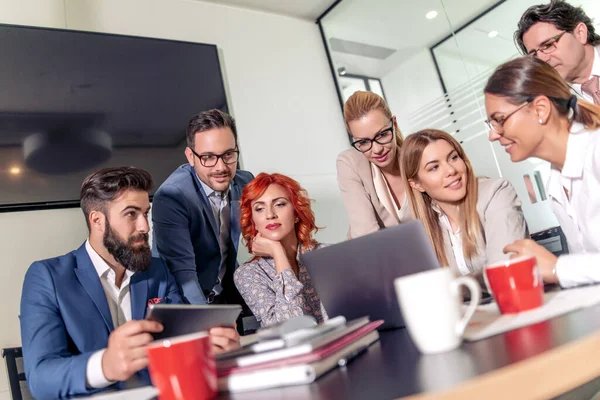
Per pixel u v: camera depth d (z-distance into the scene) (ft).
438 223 5.30
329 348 2.07
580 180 3.75
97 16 9.84
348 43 12.67
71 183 8.50
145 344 2.78
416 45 11.32
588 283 2.85
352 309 3.08
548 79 3.53
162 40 10.23
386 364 1.97
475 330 2.27
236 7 11.98
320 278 3.12
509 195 5.03
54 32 8.97
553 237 8.87
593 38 6.70
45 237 8.06
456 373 1.54
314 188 11.76
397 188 6.95
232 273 7.93
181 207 6.95
